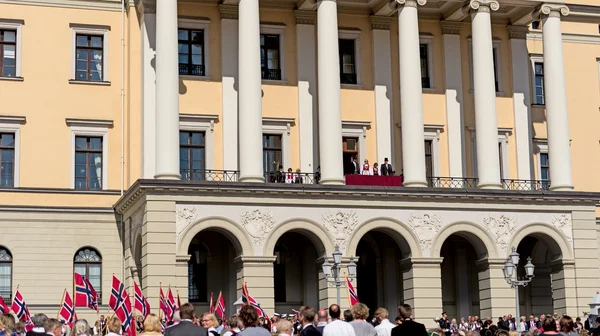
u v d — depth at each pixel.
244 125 45.47
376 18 52.06
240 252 43.94
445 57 53.22
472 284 51.53
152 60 47.53
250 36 46.03
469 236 47.53
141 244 43.81
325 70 46.75
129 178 47.81
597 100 57.00
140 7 48.16
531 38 55.72
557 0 51.34
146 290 42.09
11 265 46.84
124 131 49.00
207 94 49.12
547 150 54.72
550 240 48.66
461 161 52.62
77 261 47.66
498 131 53.44
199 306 47.50
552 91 50.56
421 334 18.55
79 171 48.47
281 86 50.38
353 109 51.28
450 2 51.25
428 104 52.66
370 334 19.17
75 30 49.28
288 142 49.94
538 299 52.47
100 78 49.44
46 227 47.41
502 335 20.23
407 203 46.28
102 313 47.09
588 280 48.66
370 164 51.12
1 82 48.00
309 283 48.81
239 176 46.03
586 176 56.16
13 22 48.53
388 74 52.00
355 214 45.47
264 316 36.44
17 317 34.66
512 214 47.88
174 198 42.94
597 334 23.94
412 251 46.06
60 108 48.50
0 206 46.84
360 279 50.59
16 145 47.78
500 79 54.25
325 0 47.22
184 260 42.62
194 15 49.44
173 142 43.81
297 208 44.69
